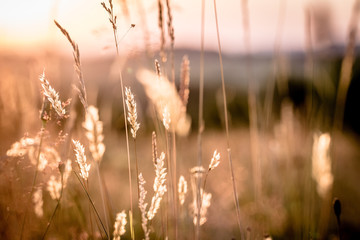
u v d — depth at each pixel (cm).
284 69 284
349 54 192
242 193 315
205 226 234
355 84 603
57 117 125
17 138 181
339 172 366
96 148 153
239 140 436
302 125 301
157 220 200
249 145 433
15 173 146
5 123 185
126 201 265
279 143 298
